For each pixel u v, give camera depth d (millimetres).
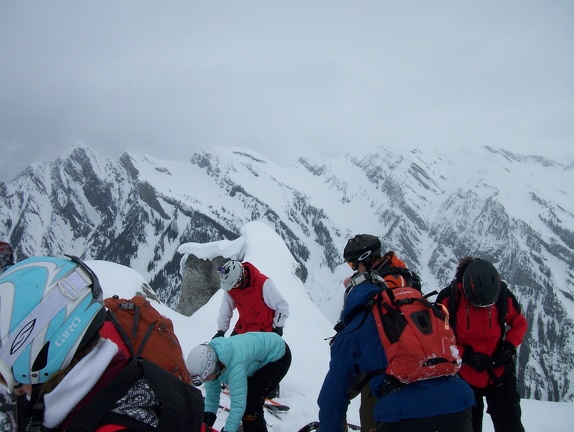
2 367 1406
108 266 11750
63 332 1447
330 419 3150
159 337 2600
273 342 4938
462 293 4488
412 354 2801
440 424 2771
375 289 3207
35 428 1487
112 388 1537
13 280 1475
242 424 4961
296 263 19625
